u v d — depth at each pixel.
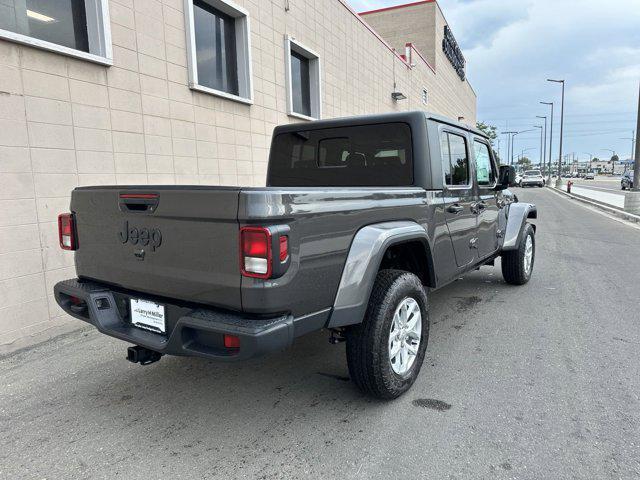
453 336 4.46
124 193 2.79
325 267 2.62
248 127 7.77
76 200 3.17
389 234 3.03
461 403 3.16
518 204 6.34
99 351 4.26
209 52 7.11
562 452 2.59
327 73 10.84
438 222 3.85
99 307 2.97
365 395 3.29
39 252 4.51
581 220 14.95
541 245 9.93
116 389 3.50
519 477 2.39
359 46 12.91
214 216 2.36
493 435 2.77
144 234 2.73
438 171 3.92
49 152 4.60
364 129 4.08
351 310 2.78
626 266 7.62
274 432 2.87
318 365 3.88
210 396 3.37
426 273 3.81
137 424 3.00
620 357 3.90
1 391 3.50
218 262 2.41
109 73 5.23
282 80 8.73
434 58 24.61
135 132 5.60
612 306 5.36
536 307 5.38
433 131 3.92
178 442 2.79
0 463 2.62
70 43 5.03
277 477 2.44
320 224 2.56
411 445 2.69
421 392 3.34
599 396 3.23
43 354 4.20
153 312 2.79
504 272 6.31
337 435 2.82
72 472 2.52
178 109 6.25
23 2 4.54
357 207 2.86
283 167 4.68
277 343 2.33
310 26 9.88
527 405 3.12
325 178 4.38
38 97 4.49
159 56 5.90
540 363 3.80
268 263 2.24
